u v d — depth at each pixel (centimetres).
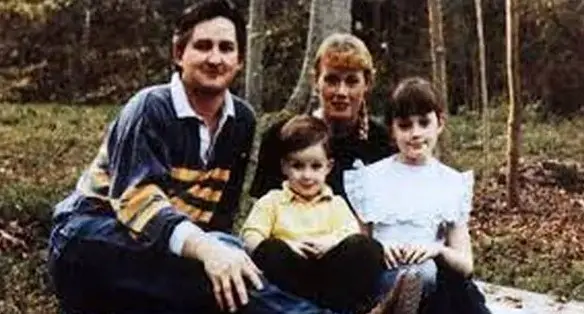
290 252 430
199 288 411
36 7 3609
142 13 3603
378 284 441
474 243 1338
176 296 412
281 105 3116
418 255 452
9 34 3606
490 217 1678
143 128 424
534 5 3381
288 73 3147
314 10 1456
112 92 3469
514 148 1777
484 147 2264
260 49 1620
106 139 446
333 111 508
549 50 3375
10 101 3419
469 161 2233
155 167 420
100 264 421
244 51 446
